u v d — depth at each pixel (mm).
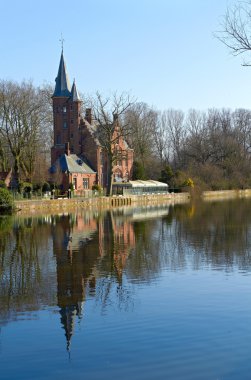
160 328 12672
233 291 16172
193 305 14602
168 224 38750
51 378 10094
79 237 30688
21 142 62438
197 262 21344
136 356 11008
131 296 15773
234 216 45500
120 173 89500
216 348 11312
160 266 20609
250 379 9852
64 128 84812
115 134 85125
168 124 114312
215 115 114938
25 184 60406
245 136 113000
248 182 102562
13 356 11156
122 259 22453
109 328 12758
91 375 10188
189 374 10109
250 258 22078
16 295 16141
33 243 28016
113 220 43281
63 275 19125
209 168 97688
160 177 95875
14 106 61781
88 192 73250
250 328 12516
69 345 11703
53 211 55469
